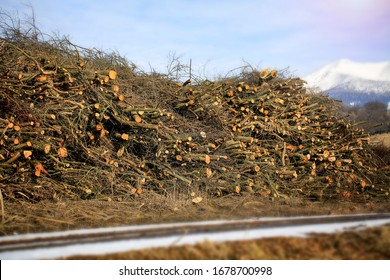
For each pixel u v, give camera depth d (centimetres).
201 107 1074
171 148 1006
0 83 888
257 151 1099
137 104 1031
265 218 786
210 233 654
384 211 916
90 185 954
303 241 616
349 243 613
